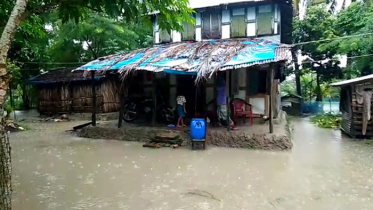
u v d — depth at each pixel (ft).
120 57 37.27
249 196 15.53
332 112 66.85
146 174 19.71
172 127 32.76
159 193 16.08
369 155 24.63
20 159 24.44
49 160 23.98
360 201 14.69
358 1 52.65
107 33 63.26
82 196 15.74
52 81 57.67
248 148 27.40
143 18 15.38
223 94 35.27
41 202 14.93
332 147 28.17
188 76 38.65
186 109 38.63
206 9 43.55
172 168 21.12
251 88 35.17
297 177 18.72
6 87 8.46
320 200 14.88
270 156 24.43
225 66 26.68
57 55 70.23
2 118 8.65
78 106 57.41
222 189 16.65
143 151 26.89
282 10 43.45
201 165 21.84
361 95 32.17
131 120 38.37
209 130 29.73
